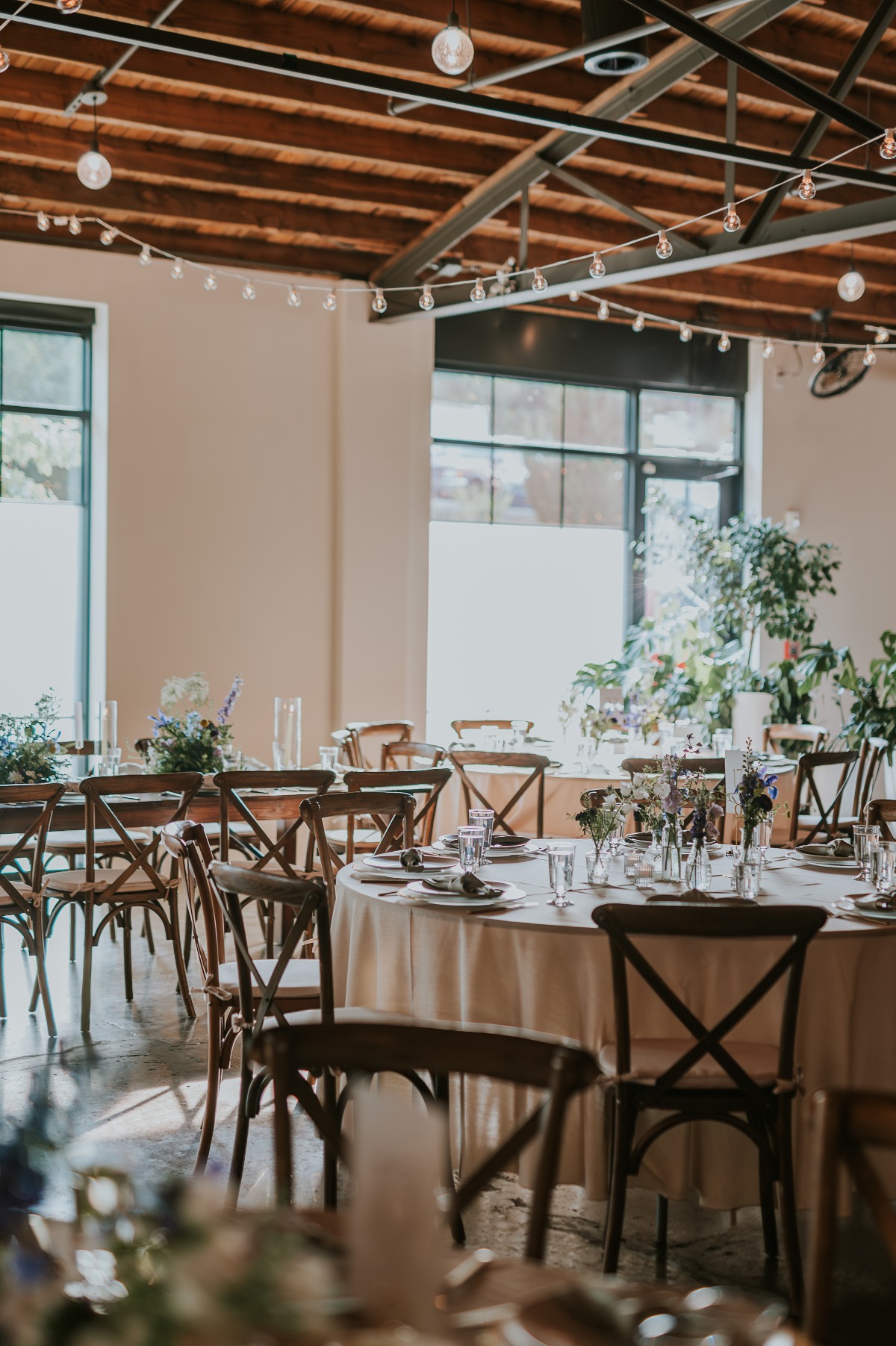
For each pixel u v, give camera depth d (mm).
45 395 7332
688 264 6117
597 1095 2920
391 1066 1661
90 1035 4473
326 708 7875
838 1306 2621
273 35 5648
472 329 8508
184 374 7430
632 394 9156
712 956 2926
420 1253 977
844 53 6180
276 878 2824
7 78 5898
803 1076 2904
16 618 7340
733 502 9586
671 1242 2947
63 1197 2773
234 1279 882
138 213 7012
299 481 7762
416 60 5910
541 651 8930
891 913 3016
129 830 6035
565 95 6145
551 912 3084
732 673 8938
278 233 7430
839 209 5512
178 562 7438
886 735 8656
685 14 4340
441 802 6234
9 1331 869
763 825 3654
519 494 8820
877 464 9734
